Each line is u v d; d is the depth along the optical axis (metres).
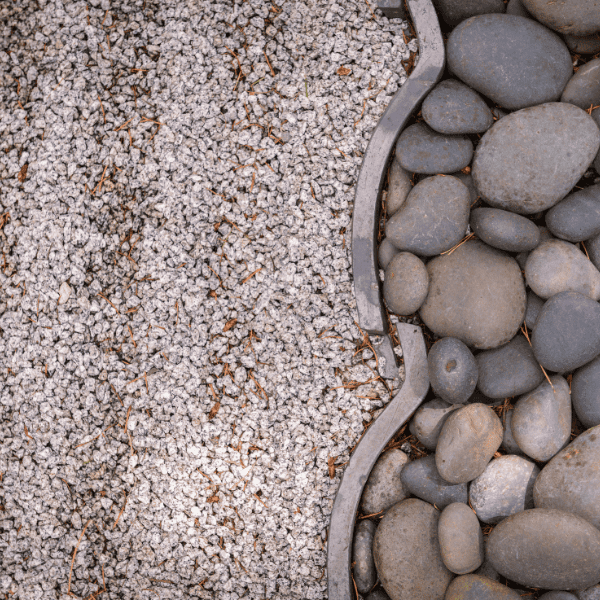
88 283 1.28
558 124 1.18
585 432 1.17
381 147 1.23
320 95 1.27
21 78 1.30
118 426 1.26
